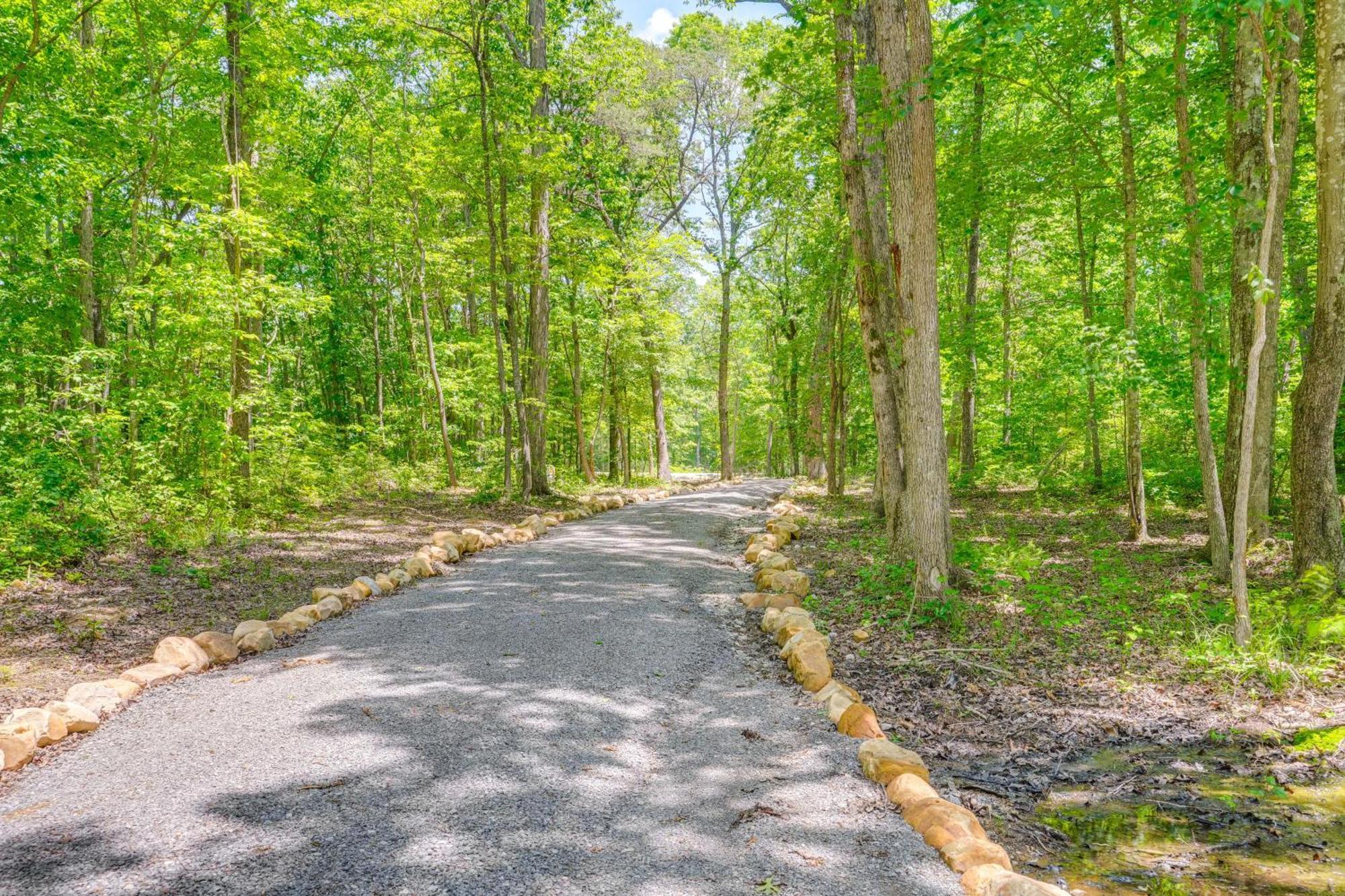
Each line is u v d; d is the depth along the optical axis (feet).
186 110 37.24
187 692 14.61
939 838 9.66
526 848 9.21
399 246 61.05
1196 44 33.35
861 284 28.63
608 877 8.70
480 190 48.39
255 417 40.29
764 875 8.87
